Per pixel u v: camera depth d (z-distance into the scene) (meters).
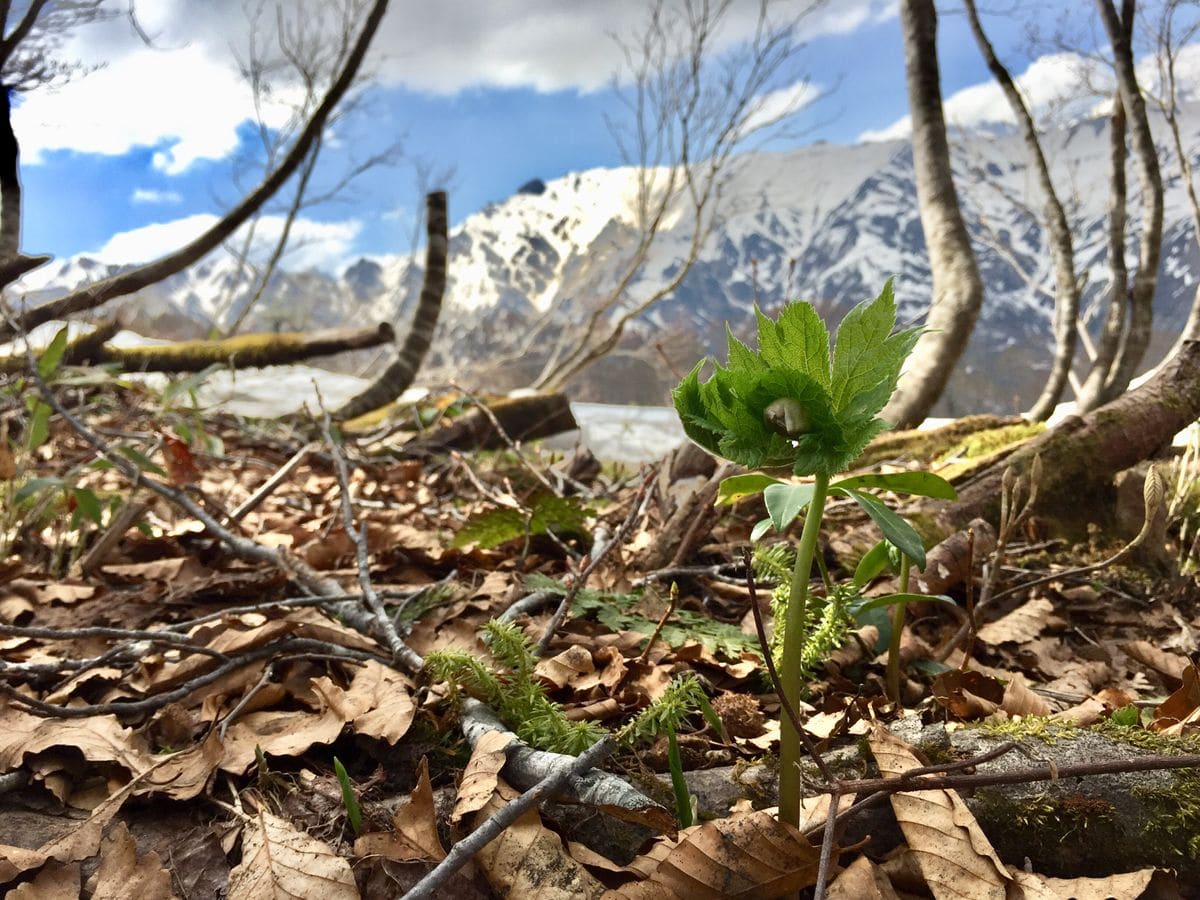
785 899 0.39
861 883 0.39
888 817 0.44
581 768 0.41
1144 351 1.46
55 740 0.49
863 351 0.37
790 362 0.38
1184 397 0.96
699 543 0.79
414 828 0.42
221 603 0.73
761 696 0.58
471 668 0.49
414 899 0.36
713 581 0.77
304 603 0.63
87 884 0.42
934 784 0.38
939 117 1.51
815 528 0.39
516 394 2.00
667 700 0.48
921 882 0.42
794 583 0.39
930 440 1.31
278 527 1.03
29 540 0.92
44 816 0.46
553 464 1.45
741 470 0.76
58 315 1.00
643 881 0.39
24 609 0.71
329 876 0.41
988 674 0.64
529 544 0.83
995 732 0.49
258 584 0.74
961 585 0.74
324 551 0.87
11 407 1.15
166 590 0.77
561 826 0.43
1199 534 0.90
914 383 1.43
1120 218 1.53
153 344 1.88
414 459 1.65
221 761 0.49
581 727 0.47
